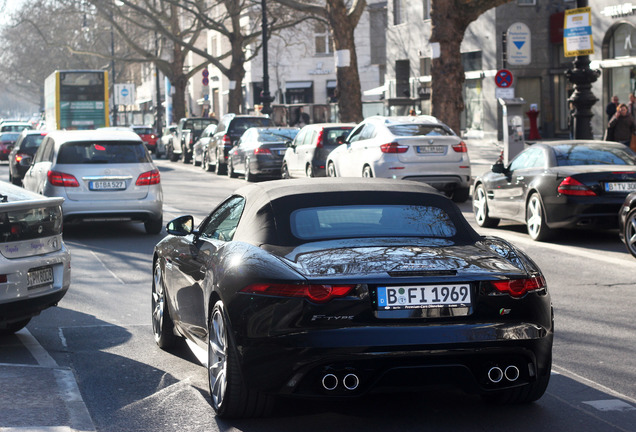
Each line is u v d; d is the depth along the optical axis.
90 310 10.49
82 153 17.48
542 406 6.50
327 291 5.58
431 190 7.11
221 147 35.66
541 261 13.63
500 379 5.74
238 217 6.91
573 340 8.66
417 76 54.50
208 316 6.52
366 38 81.75
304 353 5.54
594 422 6.12
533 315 5.88
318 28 80.38
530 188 15.82
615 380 7.22
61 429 5.75
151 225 18.02
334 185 7.01
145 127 59.66
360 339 5.51
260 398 6.00
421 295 5.66
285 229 6.38
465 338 5.61
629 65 38.97
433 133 22.06
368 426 6.04
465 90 51.06
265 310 5.70
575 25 24.84
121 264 14.16
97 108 51.41
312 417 6.25
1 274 8.16
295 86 83.44
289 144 29.25
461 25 28.92
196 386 7.13
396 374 5.63
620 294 11.06
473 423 6.09
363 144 22.72
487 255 6.12
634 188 14.91
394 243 6.21
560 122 47.75
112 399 6.77
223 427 6.05
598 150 15.89
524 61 25.67
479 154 39.47
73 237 17.75
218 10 89.62
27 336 9.10
